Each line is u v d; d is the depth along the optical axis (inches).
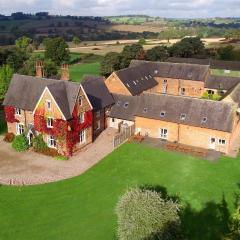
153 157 2313.0
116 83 3230.8
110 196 1904.5
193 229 1652.3
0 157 2347.4
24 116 2603.3
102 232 1635.1
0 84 3548.2
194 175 2089.1
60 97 2333.9
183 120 2479.1
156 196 1421.0
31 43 7682.1
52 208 1818.4
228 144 2357.3
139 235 1310.3
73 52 6884.8
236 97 2962.6
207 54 5925.2
